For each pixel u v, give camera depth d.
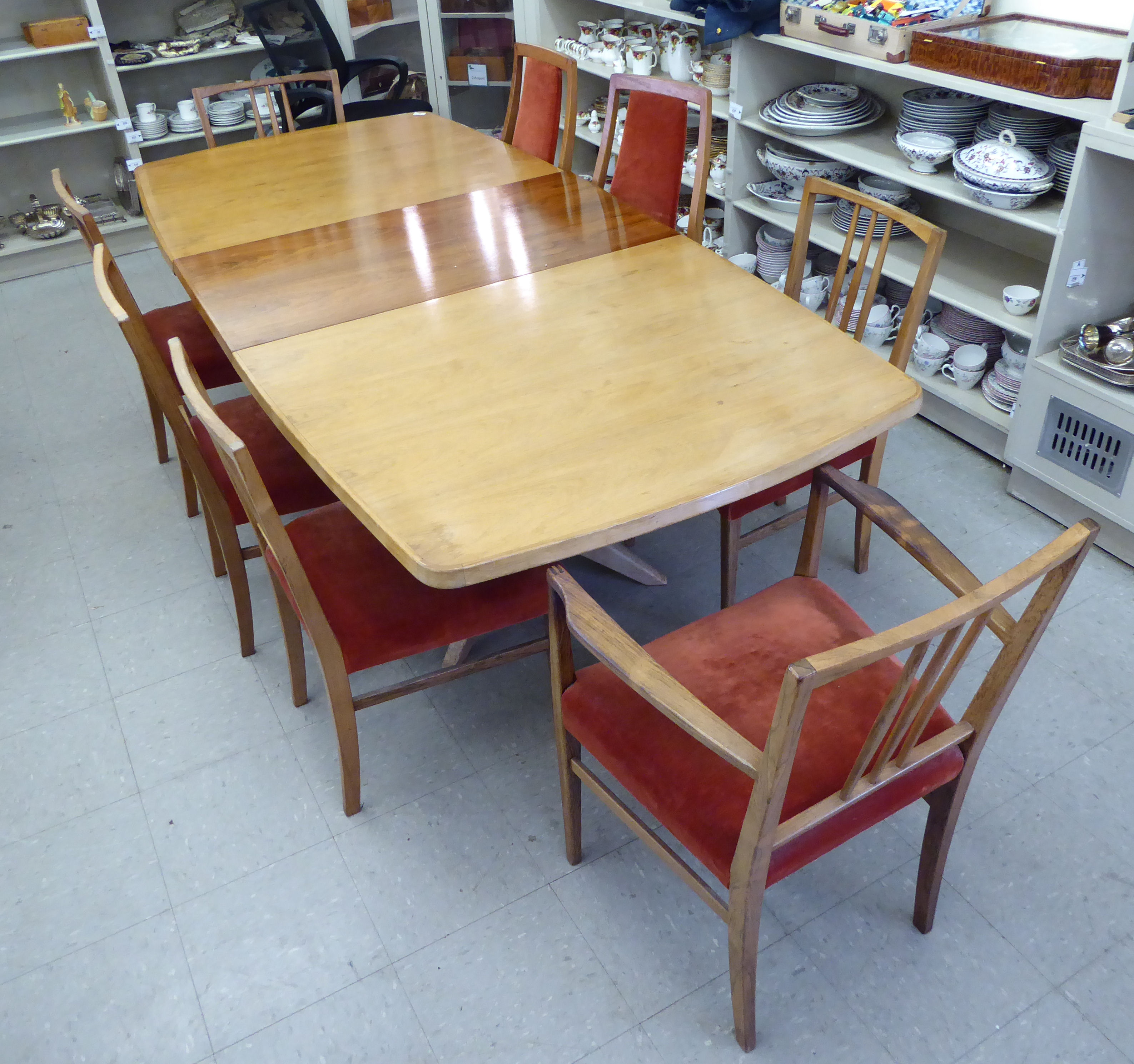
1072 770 1.79
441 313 1.89
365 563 1.70
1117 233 2.15
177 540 2.53
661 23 3.76
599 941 1.58
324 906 1.66
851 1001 1.48
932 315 2.88
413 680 1.70
